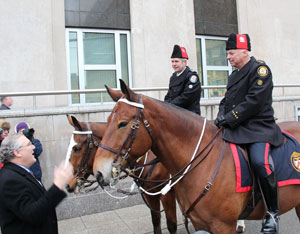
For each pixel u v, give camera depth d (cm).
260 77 246
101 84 707
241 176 235
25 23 605
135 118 221
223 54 854
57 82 643
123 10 721
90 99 626
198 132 251
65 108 523
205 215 233
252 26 859
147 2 729
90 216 517
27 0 608
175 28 751
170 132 239
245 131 251
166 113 238
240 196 236
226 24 844
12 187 199
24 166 219
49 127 511
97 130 365
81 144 352
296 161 262
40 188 220
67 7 671
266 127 256
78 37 686
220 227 233
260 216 268
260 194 249
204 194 230
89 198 529
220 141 253
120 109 223
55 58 643
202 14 812
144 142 226
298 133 304
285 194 257
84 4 686
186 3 765
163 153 243
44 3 621
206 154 241
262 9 873
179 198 254
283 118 761
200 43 820
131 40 721
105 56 713
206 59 827
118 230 454
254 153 240
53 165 511
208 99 666
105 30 711
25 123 464
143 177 348
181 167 243
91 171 360
